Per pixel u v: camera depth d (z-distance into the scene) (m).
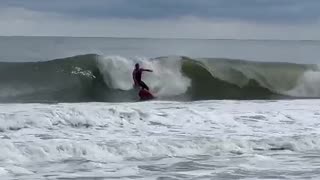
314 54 126.81
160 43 158.50
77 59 95.06
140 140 45.91
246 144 46.38
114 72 94.19
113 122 54.34
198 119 57.03
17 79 92.12
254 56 120.19
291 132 52.31
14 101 78.62
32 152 41.00
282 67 101.75
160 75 95.25
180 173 36.91
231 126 54.81
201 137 48.06
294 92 99.31
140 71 85.69
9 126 50.59
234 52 128.75
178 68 96.19
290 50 135.38
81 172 36.84
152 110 60.25
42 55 117.88
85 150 42.28
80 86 92.81
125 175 36.19
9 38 164.62
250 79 98.94
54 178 35.09
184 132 51.09
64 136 47.75
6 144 41.53
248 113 61.50
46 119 52.81
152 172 37.16
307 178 35.78
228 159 41.78
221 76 97.69
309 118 59.78
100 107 60.47
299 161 41.44
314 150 46.12
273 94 96.81
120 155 42.41
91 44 155.38
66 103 71.88
